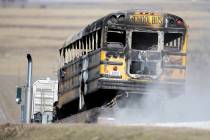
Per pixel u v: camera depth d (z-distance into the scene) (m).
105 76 72.81
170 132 48.00
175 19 74.12
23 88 86.88
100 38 73.50
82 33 79.81
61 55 91.44
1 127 59.12
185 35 74.12
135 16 73.75
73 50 84.06
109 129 51.22
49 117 98.69
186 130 48.84
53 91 106.12
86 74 77.00
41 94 106.12
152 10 74.12
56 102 96.19
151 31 73.81
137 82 73.44
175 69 74.00
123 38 73.56
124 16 73.69
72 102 83.88
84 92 77.44
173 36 74.25
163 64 73.75
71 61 84.44
